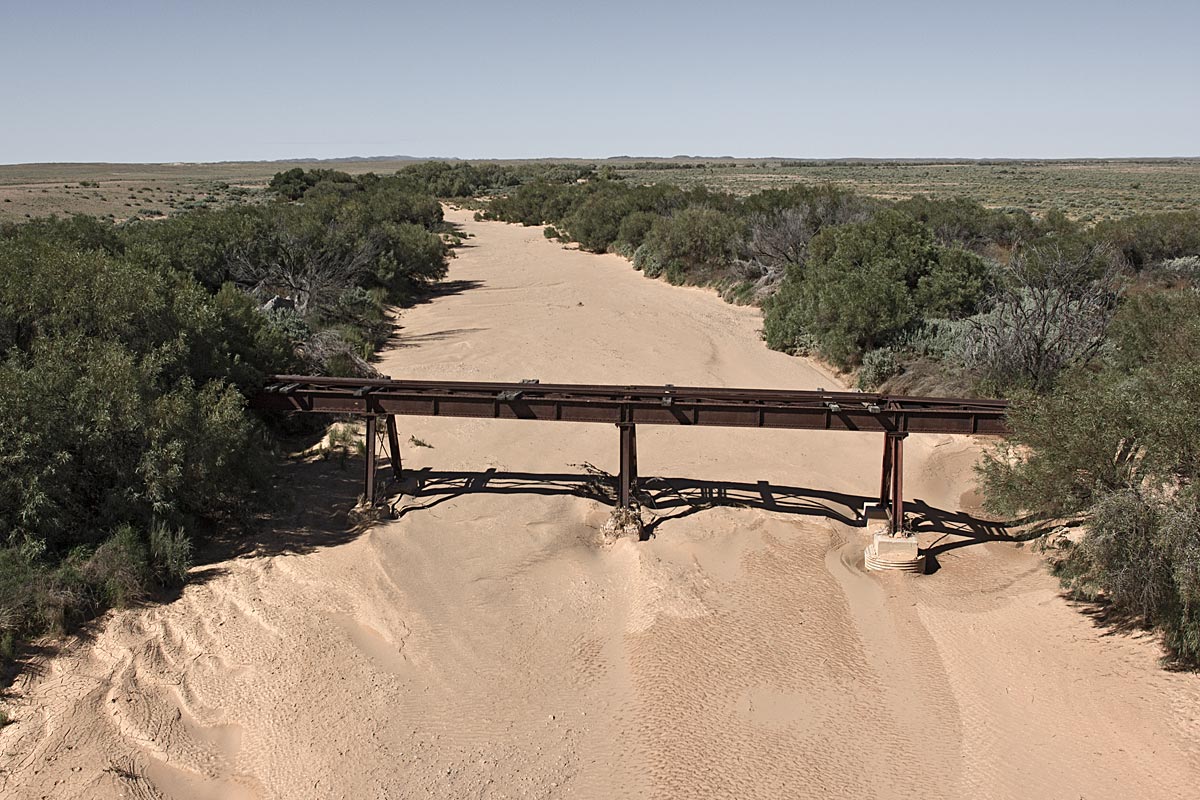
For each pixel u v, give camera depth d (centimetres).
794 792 954
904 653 1214
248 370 1694
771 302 3500
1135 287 3050
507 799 945
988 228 4409
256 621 1257
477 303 4081
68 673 1118
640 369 2767
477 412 1574
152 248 2344
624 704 1106
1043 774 972
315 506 1639
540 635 1261
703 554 1495
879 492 1784
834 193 4475
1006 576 1423
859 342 2700
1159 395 1227
